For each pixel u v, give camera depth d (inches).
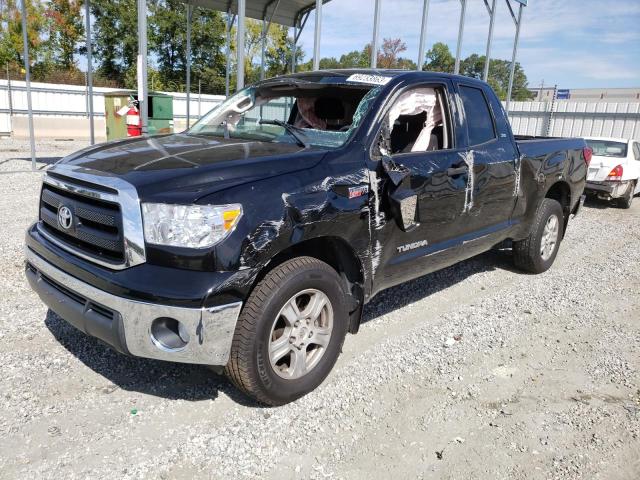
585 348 167.0
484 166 180.2
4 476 99.1
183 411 123.1
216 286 105.5
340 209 128.0
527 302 206.4
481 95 191.3
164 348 107.6
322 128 165.9
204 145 140.6
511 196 200.8
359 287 141.7
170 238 105.8
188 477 102.2
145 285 104.5
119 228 108.5
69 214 120.3
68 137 938.1
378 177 139.6
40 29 1573.6
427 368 148.9
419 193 152.0
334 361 136.0
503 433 120.6
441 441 116.8
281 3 529.0
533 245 231.6
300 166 125.1
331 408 127.1
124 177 111.5
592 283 235.8
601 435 121.2
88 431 113.8
